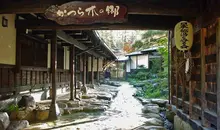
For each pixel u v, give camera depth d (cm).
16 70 816
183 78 700
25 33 825
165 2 531
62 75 1481
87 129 731
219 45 445
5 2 536
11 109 750
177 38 597
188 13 535
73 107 1052
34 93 1029
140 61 3353
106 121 852
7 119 661
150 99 1411
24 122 709
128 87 2427
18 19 811
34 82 1018
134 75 3247
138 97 1586
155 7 529
